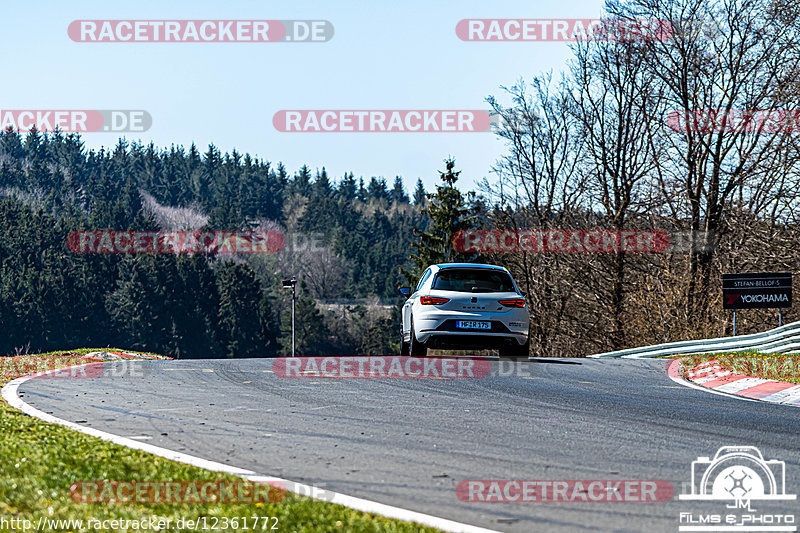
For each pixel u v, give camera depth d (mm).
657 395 31484
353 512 14984
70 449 19812
